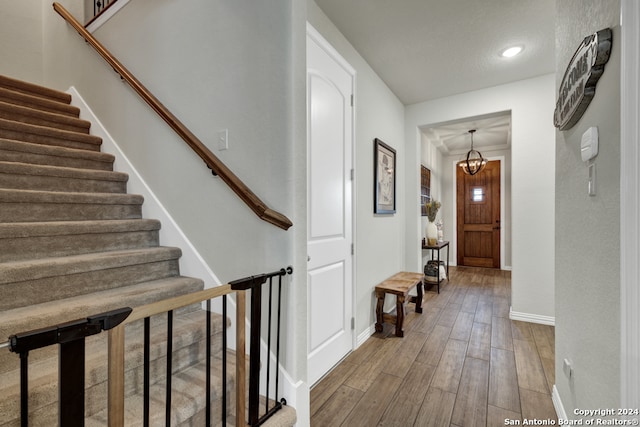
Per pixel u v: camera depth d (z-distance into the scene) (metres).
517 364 2.26
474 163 5.48
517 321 3.17
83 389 0.75
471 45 2.56
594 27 1.09
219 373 1.44
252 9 1.61
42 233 1.56
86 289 1.54
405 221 3.91
